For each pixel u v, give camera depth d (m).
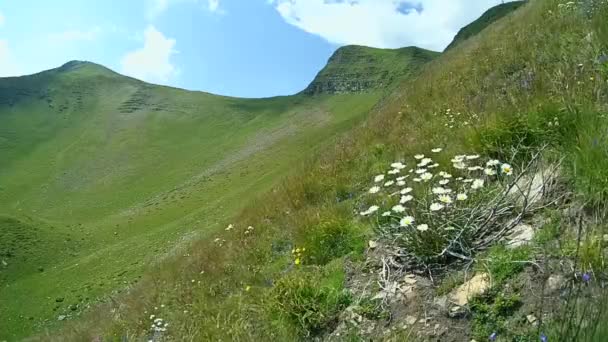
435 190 4.98
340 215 7.09
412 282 4.65
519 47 10.63
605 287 3.20
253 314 5.77
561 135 5.19
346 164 10.55
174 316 7.77
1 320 53.41
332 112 171.00
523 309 3.63
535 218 4.46
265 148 134.12
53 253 81.00
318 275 5.68
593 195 4.04
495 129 6.15
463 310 3.96
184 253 17.50
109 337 9.55
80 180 156.38
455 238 4.64
